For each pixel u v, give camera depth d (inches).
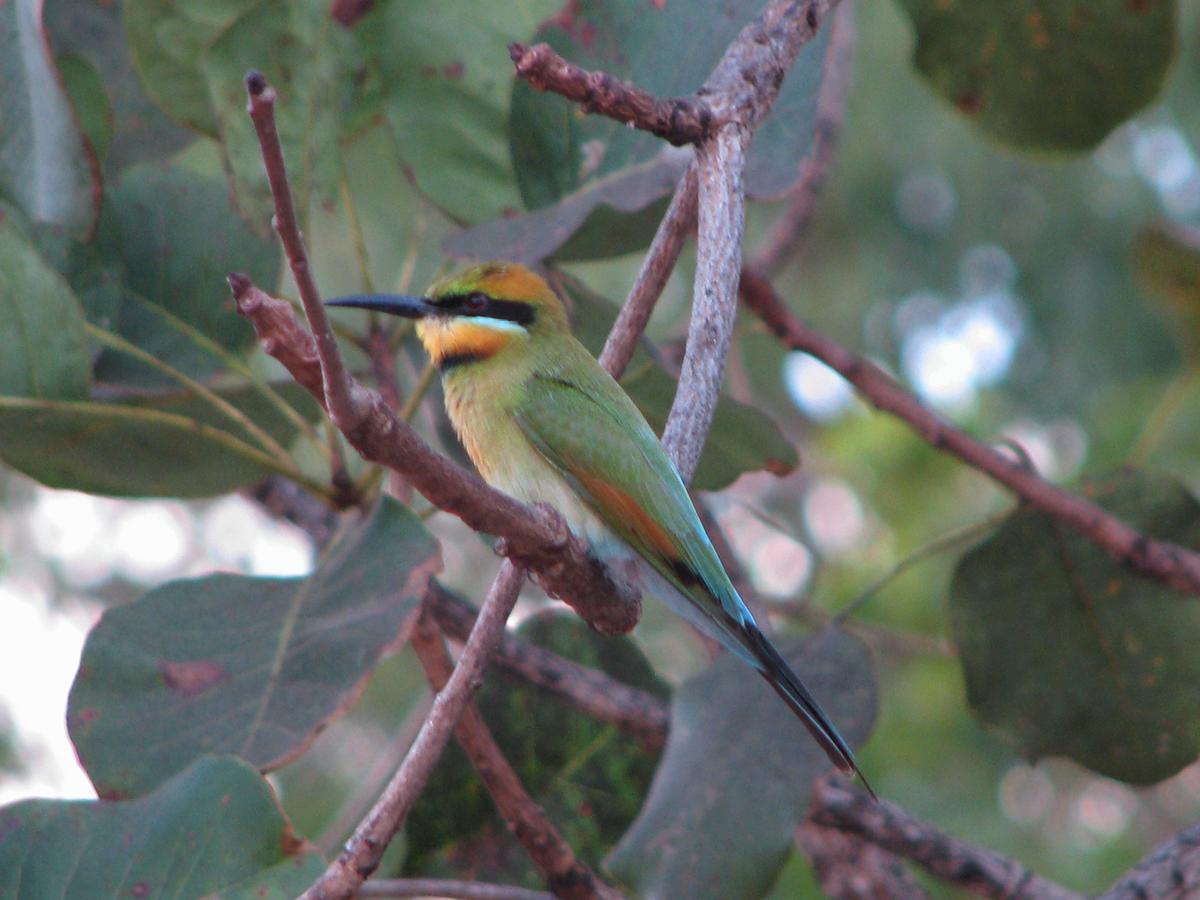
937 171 912.3
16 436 355.6
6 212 358.3
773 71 303.1
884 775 650.8
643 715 422.6
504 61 412.2
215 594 336.5
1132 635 420.8
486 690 442.0
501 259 361.4
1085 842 686.5
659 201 370.3
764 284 426.6
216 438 363.3
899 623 626.2
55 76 349.4
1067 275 917.2
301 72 375.9
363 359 531.2
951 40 480.1
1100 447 651.5
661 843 355.6
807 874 561.6
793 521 775.1
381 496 344.8
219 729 313.1
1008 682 429.7
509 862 429.7
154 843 291.0
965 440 418.6
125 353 395.2
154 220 404.2
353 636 322.3
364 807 456.8
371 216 697.6
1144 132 912.3
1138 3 459.8
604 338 402.0
